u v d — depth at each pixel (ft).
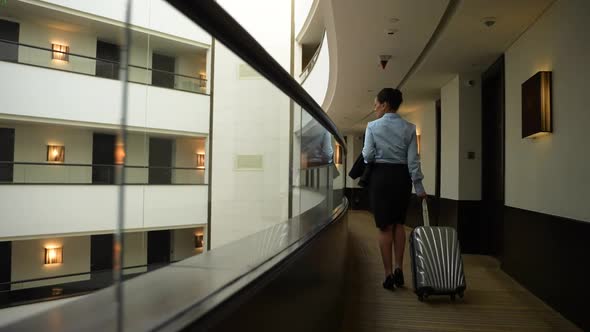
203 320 2.07
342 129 43.65
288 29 37.35
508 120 14.01
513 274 12.77
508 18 12.05
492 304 9.85
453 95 19.53
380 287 11.22
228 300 2.39
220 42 2.74
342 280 8.90
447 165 20.27
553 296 9.64
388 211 10.55
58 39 19.83
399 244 11.03
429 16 13.12
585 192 8.43
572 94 9.24
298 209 5.68
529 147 11.85
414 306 9.55
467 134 18.63
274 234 4.70
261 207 4.54
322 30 33.65
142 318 1.96
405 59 17.67
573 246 8.73
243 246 3.65
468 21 12.59
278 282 3.31
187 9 2.17
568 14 9.64
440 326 8.27
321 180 7.44
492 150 17.69
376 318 8.68
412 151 10.44
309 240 4.88
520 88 13.01
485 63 17.13
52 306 1.86
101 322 1.82
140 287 2.28
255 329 2.74
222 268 2.94
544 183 10.62
